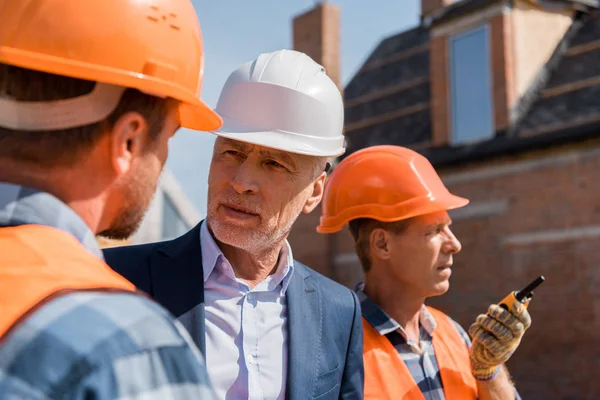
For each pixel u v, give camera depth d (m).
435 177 2.51
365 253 2.47
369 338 2.28
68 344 0.71
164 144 1.00
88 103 0.89
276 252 1.85
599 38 10.32
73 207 0.90
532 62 10.37
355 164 2.53
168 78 0.98
